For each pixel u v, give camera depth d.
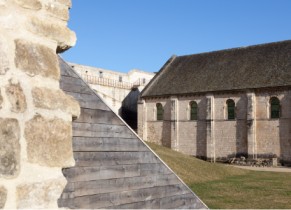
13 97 3.66
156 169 8.52
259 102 45.28
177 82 52.41
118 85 59.53
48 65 4.12
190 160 30.28
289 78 43.69
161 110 52.62
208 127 48.12
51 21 4.25
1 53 3.60
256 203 17.08
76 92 7.83
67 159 4.12
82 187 6.47
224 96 47.66
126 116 60.09
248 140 45.09
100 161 7.19
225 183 24.50
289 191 21.17
